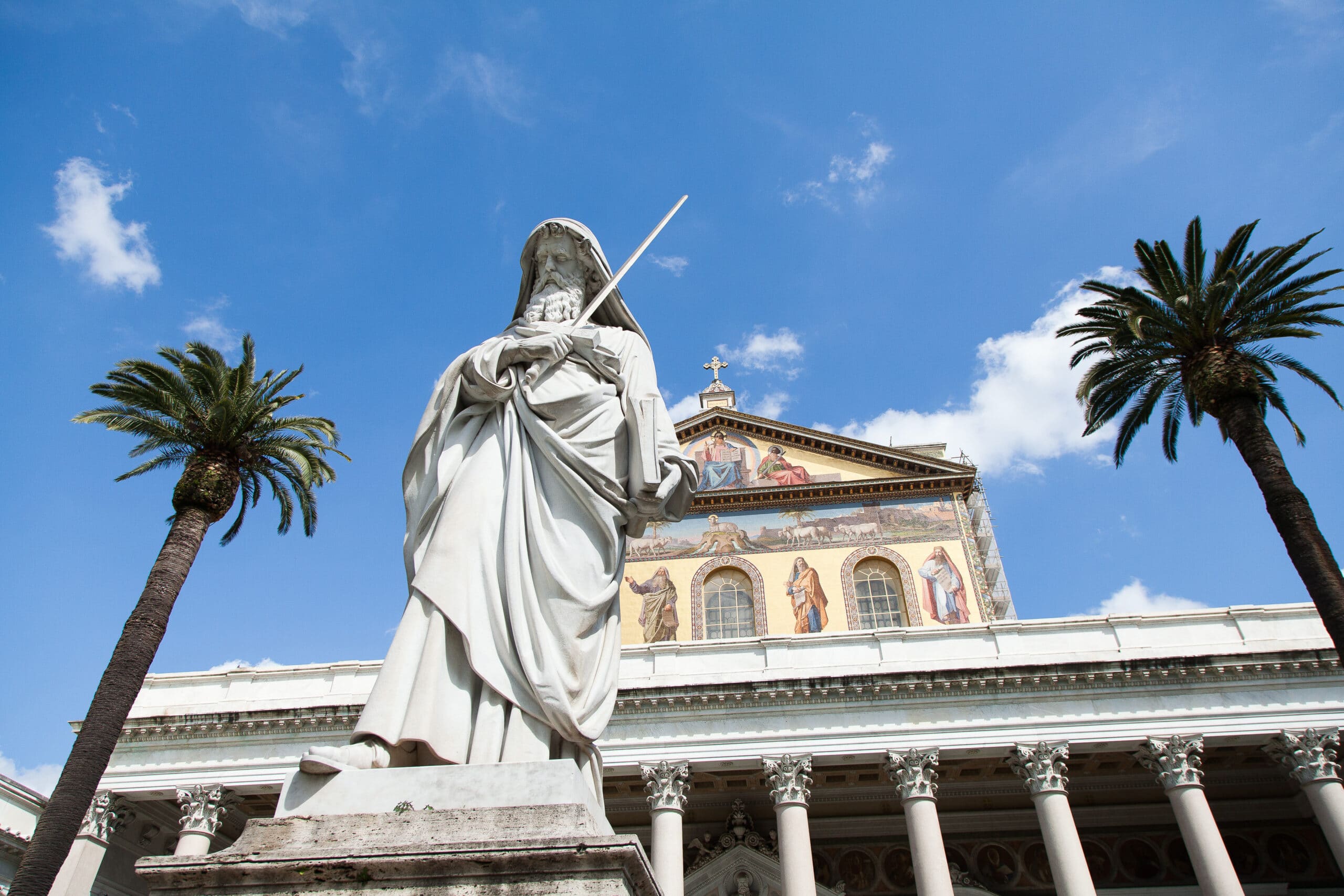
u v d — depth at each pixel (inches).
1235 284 709.3
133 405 765.3
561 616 121.6
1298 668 869.8
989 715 882.8
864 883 957.2
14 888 532.7
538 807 95.7
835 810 1007.6
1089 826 981.8
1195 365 704.4
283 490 814.5
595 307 158.6
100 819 924.0
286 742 955.3
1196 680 879.1
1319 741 829.8
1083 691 886.4
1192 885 926.4
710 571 1275.8
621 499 137.2
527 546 126.1
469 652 115.0
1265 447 644.7
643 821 1002.1
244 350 798.5
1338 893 906.1
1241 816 969.5
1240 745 876.6
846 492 1323.8
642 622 1235.2
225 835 1034.7
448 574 121.0
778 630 1212.5
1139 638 946.7
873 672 911.0
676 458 141.6
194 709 982.4
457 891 85.8
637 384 149.5
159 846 1039.6
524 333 150.2
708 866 960.9
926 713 888.9
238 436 766.5
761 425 1425.9
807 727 892.6
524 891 85.7
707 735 896.3
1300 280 694.5
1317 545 598.2
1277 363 722.8
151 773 946.7
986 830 986.1
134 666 628.4
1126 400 792.9
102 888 948.6
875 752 871.1
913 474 1346.0
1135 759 878.4
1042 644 953.5
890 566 1257.4
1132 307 722.8
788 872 817.5
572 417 140.0
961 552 1253.7
